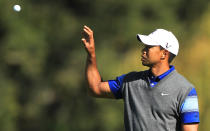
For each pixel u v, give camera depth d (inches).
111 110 2402.8
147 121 475.8
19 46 2600.9
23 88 2701.8
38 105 2719.0
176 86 471.2
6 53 2603.3
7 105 2546.8
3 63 2623.0
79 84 2637.8
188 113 466.6
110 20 2689.5
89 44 524.7
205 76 1958.7
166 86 472.7
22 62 2613.2
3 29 2642.7
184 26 2704.2
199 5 2736.2
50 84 2701.8
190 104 467.2
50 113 2728.8
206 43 2041.1
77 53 2704.2
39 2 2824.8
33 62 2632.9
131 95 488.1
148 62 488.4
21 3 2677.2
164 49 487.5
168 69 487.8
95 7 2768.2
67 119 2591.0
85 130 2524.6
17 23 2635.3
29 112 2714.1
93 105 2500.0
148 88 477.7
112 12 2731.3
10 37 2610.7
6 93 2571.4
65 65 2721.5
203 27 2098.9
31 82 2714.1
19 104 2696.9
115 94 514.0
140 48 2213.3
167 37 490.3
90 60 529.0
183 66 2005.4
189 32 2190.0
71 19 2792.8
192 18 2733.8
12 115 2554.1
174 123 473.4
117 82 510.0
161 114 472.1
